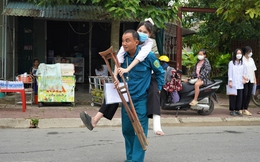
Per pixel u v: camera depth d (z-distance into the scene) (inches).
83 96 477.7
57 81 383.9
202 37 598.5
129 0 353.7
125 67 190.4
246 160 228.8
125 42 184.4
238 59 369.1
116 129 318.0
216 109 414.0
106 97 187.0
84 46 609.3
